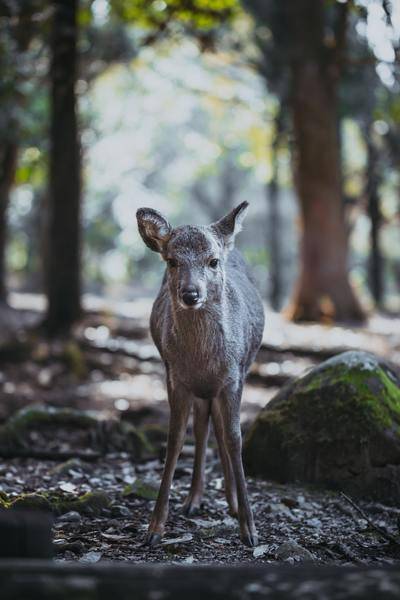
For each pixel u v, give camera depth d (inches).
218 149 1915.6
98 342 655.8
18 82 727.7
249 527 237.6
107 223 2012.8
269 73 1023.0
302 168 876.0
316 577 132.3
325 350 628.7
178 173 2203.5
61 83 682.8
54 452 346.0
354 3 630.5
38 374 561.9
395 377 320.2
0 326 734.5
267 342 655.1
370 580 131.0
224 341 233.6
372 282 1238.9
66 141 686.5
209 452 347.3
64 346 611.8
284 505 277.9
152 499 284.5
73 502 264.2
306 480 305.9
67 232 685.9
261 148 1381.6
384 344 666.8
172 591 126.0
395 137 1152.2
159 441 369.1
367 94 1030.4
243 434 371.6
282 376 562.3
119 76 1615.4
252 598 125.4
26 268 1640.0
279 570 135.5
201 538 242.1
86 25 911.7
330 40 896.3
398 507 288.4
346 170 1365.7
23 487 294.4
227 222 234.4
